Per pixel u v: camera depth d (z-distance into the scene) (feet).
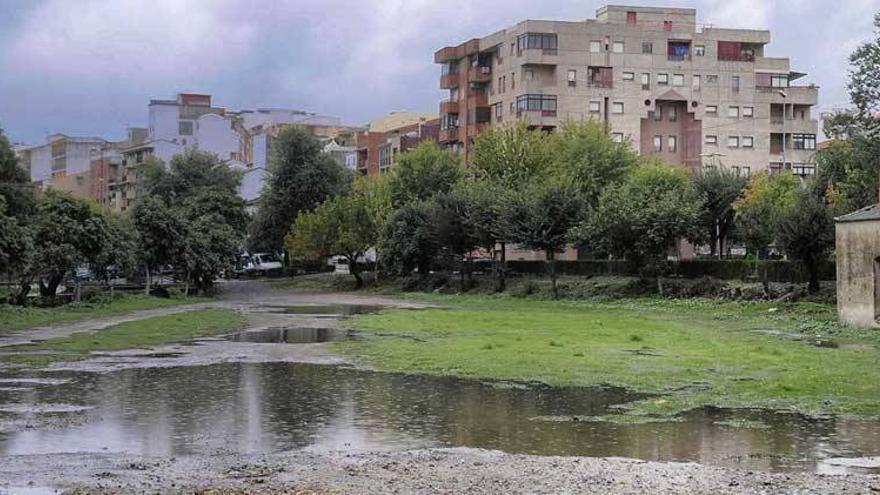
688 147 380.58
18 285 206.80
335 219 297.94
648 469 49.47
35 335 126.52
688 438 58.18
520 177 292.20
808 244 165.27
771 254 239.71
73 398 73.20
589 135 303.27
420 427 61.82
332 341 121.19
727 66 383.45
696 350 107.34
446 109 411.34
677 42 381.40
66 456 52.37
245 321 158.51
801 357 99.45
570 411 67.87
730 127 382.63
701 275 210.18
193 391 77.05
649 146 379.96
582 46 368.89
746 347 110.42
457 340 120.47
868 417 65.26
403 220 283.59
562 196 229.25
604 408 69.00
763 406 69.67
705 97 381.40
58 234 183.01
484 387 79.61
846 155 196.75
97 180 578.66
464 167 347.56
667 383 81.41
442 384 81.41
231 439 57.62
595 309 196.34
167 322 149.07
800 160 387.55
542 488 45.47
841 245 138.31
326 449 54.80
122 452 53.62
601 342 117.08
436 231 265.13
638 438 58.23
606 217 209.36
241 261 366.22
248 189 496.23
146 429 60.75
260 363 96.78
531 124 360.28
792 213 167.84
